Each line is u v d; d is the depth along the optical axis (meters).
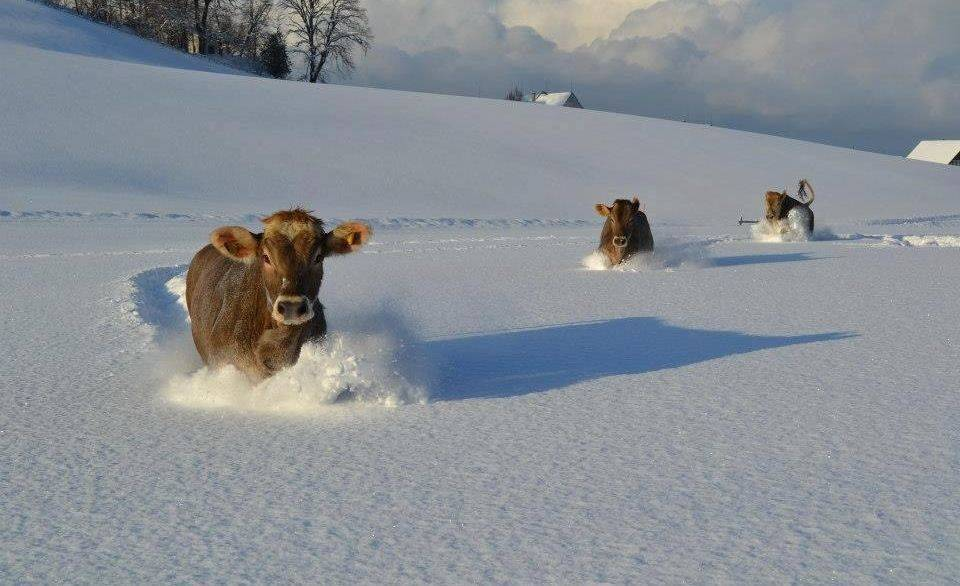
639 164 52.03
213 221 26.25
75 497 3.87
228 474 4.17
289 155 41.53
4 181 31.33
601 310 9.82
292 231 5.55
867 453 4.43
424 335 8.12
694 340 7.88
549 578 3.01
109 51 81.75
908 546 3.26
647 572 3.06
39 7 88.94
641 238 15.04
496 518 3.59
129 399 5.64
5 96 42.53
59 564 3.17
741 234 27.23
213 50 106.81
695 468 4.21
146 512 3.69
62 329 8.26
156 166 36.75
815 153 65.50
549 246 20.31
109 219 25.30
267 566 3.14
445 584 2.97
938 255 17.66
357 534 3.43
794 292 11.46
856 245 20.98
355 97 57.78
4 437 4.79
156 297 11.38
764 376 6.31
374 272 14.11
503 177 44.03
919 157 125.12
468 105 61.47
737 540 3.33
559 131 57.34
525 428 4.95
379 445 4.63
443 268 14.82
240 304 5.76
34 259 15.35
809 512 3.62
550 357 7.10
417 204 36.47
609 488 3.94
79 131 39.62
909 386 5.95
